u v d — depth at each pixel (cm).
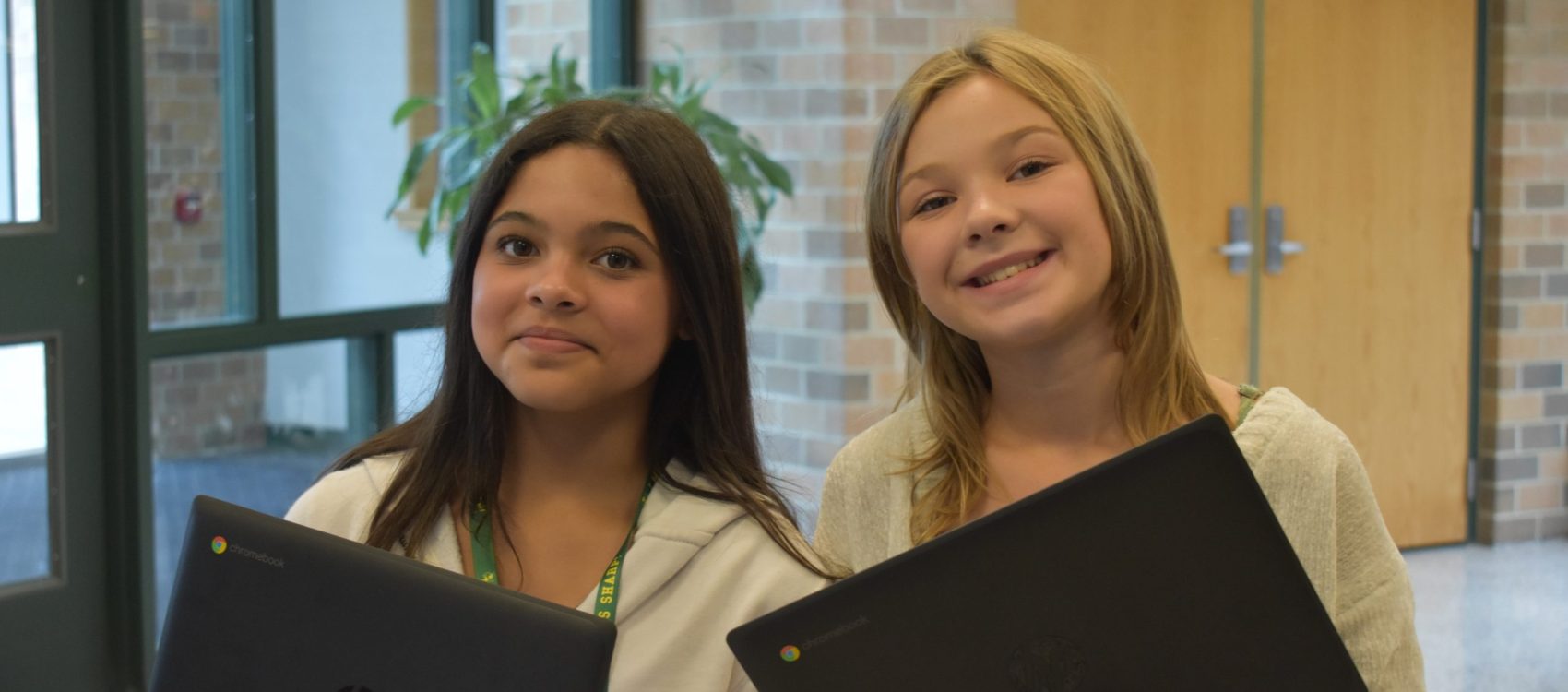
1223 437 86
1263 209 467
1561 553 482
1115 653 88
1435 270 486
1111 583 88
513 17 437
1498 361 488
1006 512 88
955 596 89
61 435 314
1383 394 485
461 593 88
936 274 116
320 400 387
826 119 409
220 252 359
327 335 384
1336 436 124
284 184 372
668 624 119
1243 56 459
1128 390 122
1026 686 88
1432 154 481
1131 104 448
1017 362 124
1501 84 481
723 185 125
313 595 91
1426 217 483
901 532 130
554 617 87
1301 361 476
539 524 123
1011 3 428
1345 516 124
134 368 321
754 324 428
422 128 413
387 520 122
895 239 125
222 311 361
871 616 90
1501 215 485
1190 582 87
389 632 89
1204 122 458
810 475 420
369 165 397
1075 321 119
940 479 130
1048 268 114
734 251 124
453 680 88
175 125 347
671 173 117
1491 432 493
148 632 327
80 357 317
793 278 420
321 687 90
